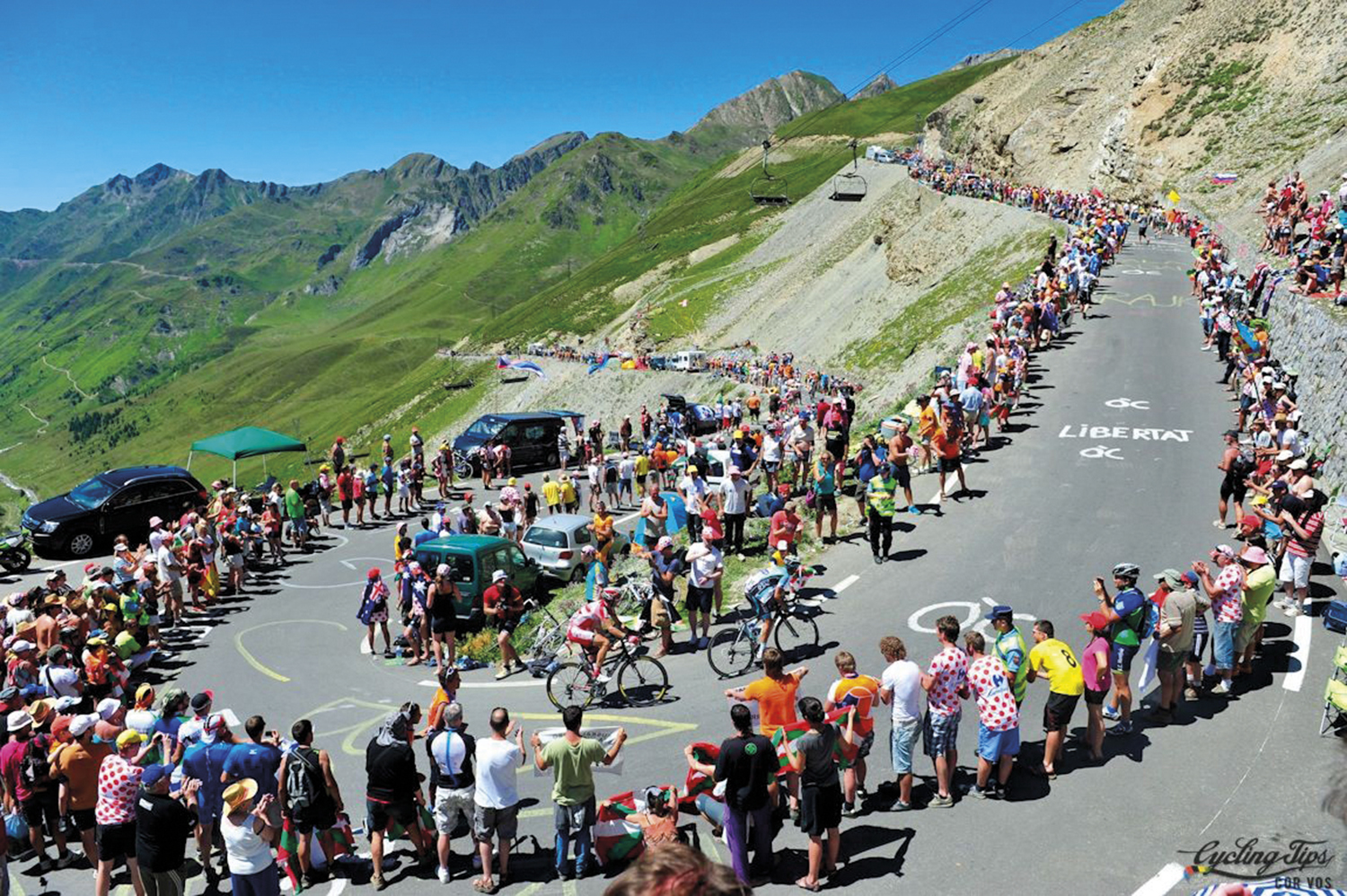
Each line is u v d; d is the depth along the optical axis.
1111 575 16.77
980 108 136.38
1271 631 14.04
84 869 11.77
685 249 189.75
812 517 21.58
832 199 143.00
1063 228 60.09
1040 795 10.55
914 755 11.91
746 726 9.28
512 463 41.31
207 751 10.84
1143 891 8.75
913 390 40.81
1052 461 23.11
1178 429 24.83
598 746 9.94
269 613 23.50
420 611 18.88
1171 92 84.25
